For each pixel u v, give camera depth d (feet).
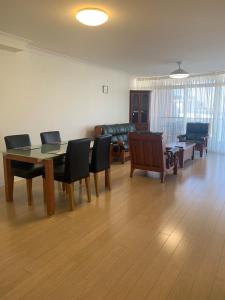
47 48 14.20
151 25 10.28
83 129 18.85
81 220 9.09
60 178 9.82
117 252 7.09
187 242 7.62
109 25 10.36
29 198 10.47
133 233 8.17
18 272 6.22
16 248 7.26
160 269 6.36
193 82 23.34
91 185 13.21
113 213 9.72
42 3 8.29
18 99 13.64
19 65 13.50
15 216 9.38
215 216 9.46
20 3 8.29
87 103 18.99
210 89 22.54
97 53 15.31
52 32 11.36
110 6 8.48
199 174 15.37
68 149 9.37
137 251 7.14
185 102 23.99
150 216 9.46
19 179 14.15
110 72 21.35
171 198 11.35
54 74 15.79
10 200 10.83
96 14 8.66
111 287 5.72
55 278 6.01
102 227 8.57
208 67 19.81
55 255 6.93
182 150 16.66
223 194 11.86
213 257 6.86
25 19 9.73
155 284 5.82
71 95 17.35
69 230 8.35
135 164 14.52
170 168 14.66
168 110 25.05
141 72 22.47
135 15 9.25
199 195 11.73
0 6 8.54
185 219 9.20
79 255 6.94
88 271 6.27
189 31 11.04
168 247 7.35
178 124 24.67
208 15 9.23
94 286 5.75
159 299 5.38
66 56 16.14
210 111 22.80
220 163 18.30
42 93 15.07
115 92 22.41
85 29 10.81
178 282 5.89
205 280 5.96
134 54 15.51
